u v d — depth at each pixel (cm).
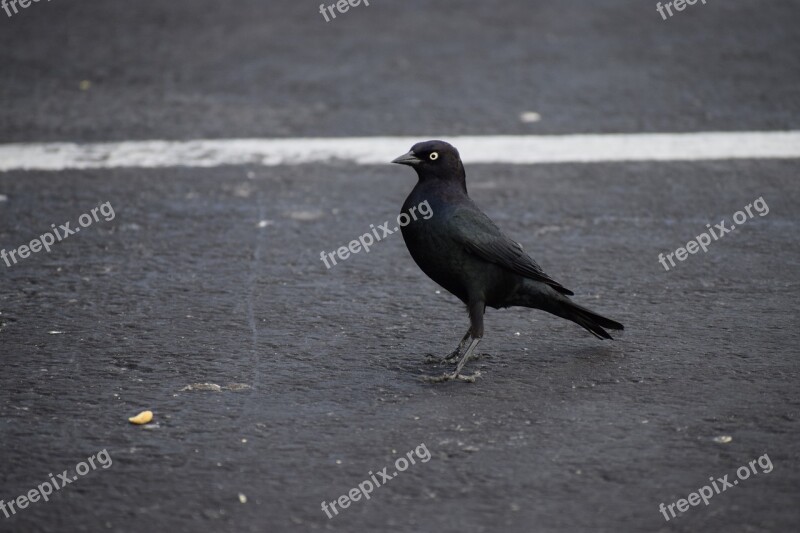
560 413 862
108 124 1719
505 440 819
